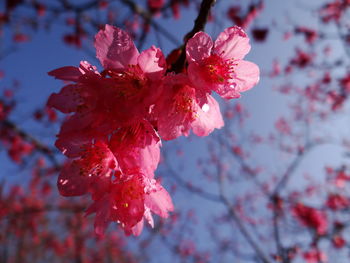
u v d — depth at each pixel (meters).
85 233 1.09
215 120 0.19
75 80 0.17
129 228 0.19
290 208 0.65
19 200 0.97
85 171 0.18
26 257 1.13
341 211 0.61
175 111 0.18
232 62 0.18
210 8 0.18
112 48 0.18
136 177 0.18
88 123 0.17
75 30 0.54
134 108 0.17
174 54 0.18
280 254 0.47
